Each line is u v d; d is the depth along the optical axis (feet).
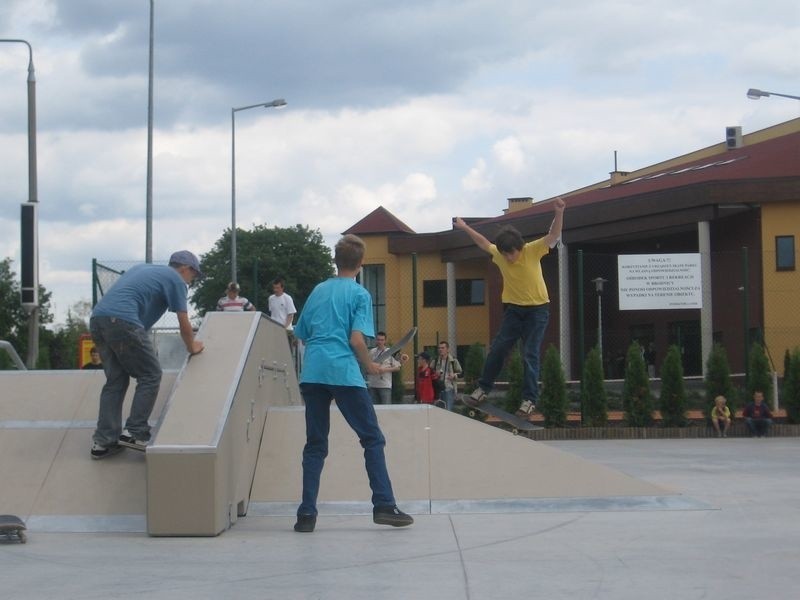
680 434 67.72
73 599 17.12
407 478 27.37
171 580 18.57
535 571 19.11
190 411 24.31
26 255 52.49
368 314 24.04
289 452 28.53
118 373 25.90
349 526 24.67
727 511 26.32
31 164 66.54
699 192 91.66
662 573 18.83
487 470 27.61
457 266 113.19
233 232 109.19
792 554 20.53
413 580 18.44
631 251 109.40
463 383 73.05
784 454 48.47
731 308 96.02
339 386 23.68
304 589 17.78
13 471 25.81
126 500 24.81
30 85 66.95
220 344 27.58
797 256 90.43
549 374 69.62
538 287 29.27
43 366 72.02
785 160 103.96
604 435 67.97
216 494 23.16
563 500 26.86
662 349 103.60
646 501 26.91
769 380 71.36
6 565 20.02
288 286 152.66
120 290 25.73
